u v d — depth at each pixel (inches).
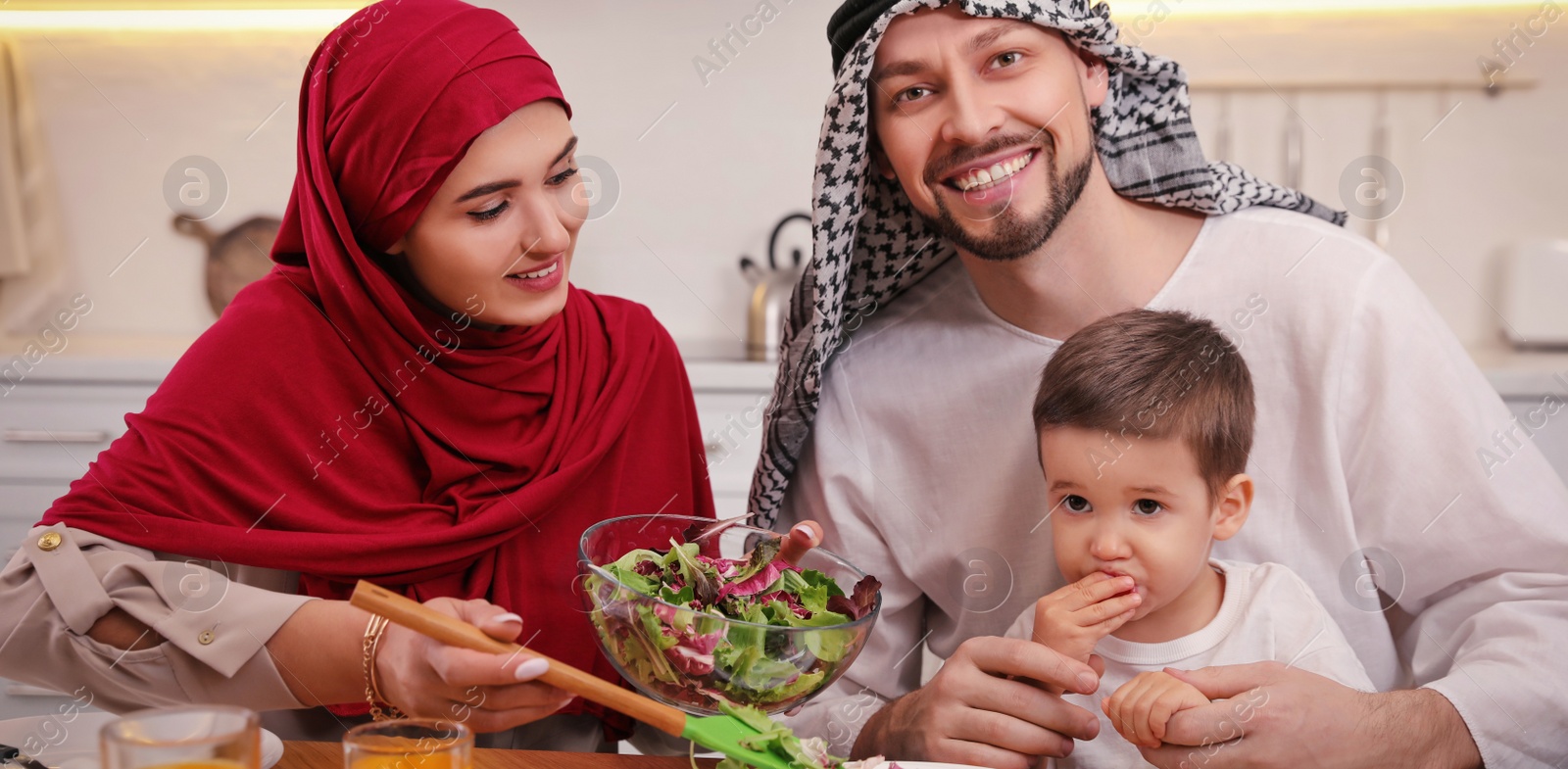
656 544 36.4
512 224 39.3
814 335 41.6
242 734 22.7
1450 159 85.9
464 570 41.9
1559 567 38.4
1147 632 40.9
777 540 35.6
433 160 37.7
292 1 94.9
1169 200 42.9
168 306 98.3
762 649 28.6
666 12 95.4
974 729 35.2
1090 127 40.6
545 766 31.0
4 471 84.4
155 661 33.6
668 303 98.8
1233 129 88.5
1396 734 33.7
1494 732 34.4
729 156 97.3
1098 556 39.6
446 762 24.9
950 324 46.5
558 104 40.4
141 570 34.9
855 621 30.1
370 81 38.0
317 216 40.1
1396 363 40.0
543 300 40.6
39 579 34.6
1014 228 40.1
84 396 84.9
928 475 45.9
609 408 44.6
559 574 42.4
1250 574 41.1
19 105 95.9
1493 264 85.4
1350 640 41.6
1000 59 38.6
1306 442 41.5
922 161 39.9
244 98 96.3
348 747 24.9
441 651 28.6
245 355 40.1
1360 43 86.1
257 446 39.8
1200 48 87.9
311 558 38.7
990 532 44.9
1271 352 41.9
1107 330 40.2
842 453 46.6
